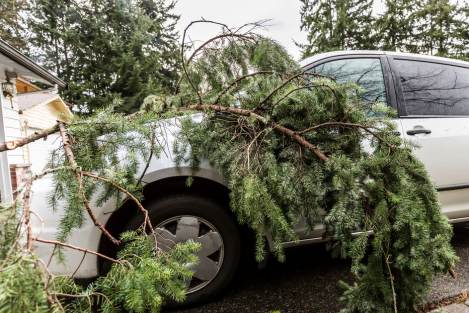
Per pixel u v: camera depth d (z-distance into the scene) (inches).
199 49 74.9
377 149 62.4
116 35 773.3
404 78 99.2
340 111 64.6
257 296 77.5
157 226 71.6
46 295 27.1
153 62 737.0
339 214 54.1
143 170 69.6
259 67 78.2
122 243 68.1
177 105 73.4
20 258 28.2
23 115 322.7
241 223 63.2
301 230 78.4
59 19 772.6
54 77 253.3
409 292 55.9
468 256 97.0
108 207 66.4
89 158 53.7
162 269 40.0
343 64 94.7
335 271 89.3
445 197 94.4
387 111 67.0
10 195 43.7
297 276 87.3
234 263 75.5
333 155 59.6
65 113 61.3
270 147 63.1
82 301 34.7
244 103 68.5
